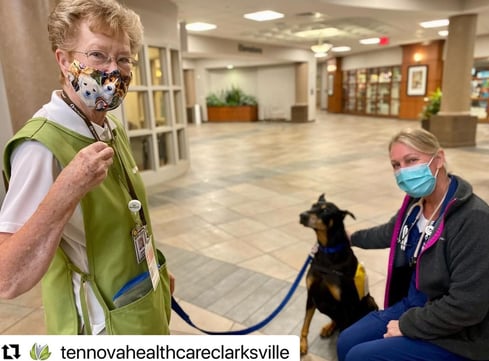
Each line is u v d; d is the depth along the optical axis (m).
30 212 0.85
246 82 18.36
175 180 6.47
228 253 3.47
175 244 3.71
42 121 0.91
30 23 2.97
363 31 10.63
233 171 7.05
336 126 14.44
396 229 1.72
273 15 8.19
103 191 0.96
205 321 2.44
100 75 0.93
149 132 6.05
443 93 8.82
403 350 1.47
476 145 9.00
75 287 1.01
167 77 6.45
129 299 1.01
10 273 0.76
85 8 0.90
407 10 7.75
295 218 4.36
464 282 1.34
